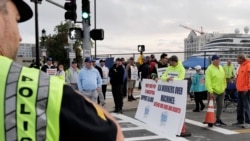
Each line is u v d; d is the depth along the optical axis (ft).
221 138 27.02
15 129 3.25
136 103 47.70
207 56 67.67
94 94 32.19
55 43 146.72
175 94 28.45
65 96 3.44
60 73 47.09
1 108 3.27
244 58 31.04
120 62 40.22
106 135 3.52
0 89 3.33
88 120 3.48
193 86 41.06
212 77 30.81
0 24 3.62
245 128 30.68
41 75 3.53
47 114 3.34
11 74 3.42
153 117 31.73
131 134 28.73
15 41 3.76
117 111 40.34
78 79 32.17
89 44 40.98
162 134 28.43
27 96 3.34
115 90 40.32
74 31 40.57
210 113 31.24
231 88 41.47
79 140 3.41
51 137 3.32
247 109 31.14
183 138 26.96
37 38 54.60
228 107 42.88
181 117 27.45
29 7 3.95
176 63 29.27
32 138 3.25
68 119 3.36
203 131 29.55
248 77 30.58
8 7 3.72
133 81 50.60
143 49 66.59
